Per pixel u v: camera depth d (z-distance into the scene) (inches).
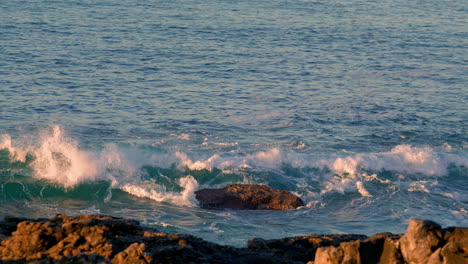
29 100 1750.7
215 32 2910.9
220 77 2122.3
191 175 1251.2
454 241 545.3
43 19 3021.7
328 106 1838.1
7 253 674.2
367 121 1704.0
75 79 2001.7
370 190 1208.2
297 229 980.6
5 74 1996.8
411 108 1830.7
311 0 4192.9
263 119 1695.4
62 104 1736.0
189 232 943.0
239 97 1898.4
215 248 735.7
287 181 1246.3
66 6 3491.6
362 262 567.8
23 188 1144.8
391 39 2901.1
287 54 2527.1
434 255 535.8
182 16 3326.8
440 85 2096.5
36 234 683.4
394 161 1341.0
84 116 1644.9
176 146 1421.0
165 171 1262.3
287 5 3927.2
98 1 3745.1
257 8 3735.2
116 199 1138.0
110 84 1969.7
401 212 1087.6
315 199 1165.7
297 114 1748.3
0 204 1082.7
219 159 1300.4
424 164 1339.8
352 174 1286.9
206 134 1546.5
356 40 2866.6
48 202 1110.4
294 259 733.3
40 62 2178.9
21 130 1483.8
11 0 3580.2
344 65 2369.6
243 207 1100.5
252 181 1236.5
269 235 938.7
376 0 4293.8
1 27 2746.1
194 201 1125.7
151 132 1539.1
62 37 2625.5
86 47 2464.3
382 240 581.3
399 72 2271.2
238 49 2573.8
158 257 652.1
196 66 2255.2
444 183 1274.6
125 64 2235.5
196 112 1729.8
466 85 2098.9
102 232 706.2
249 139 1524.4
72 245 677.3
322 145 1499.8
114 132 1520.7
